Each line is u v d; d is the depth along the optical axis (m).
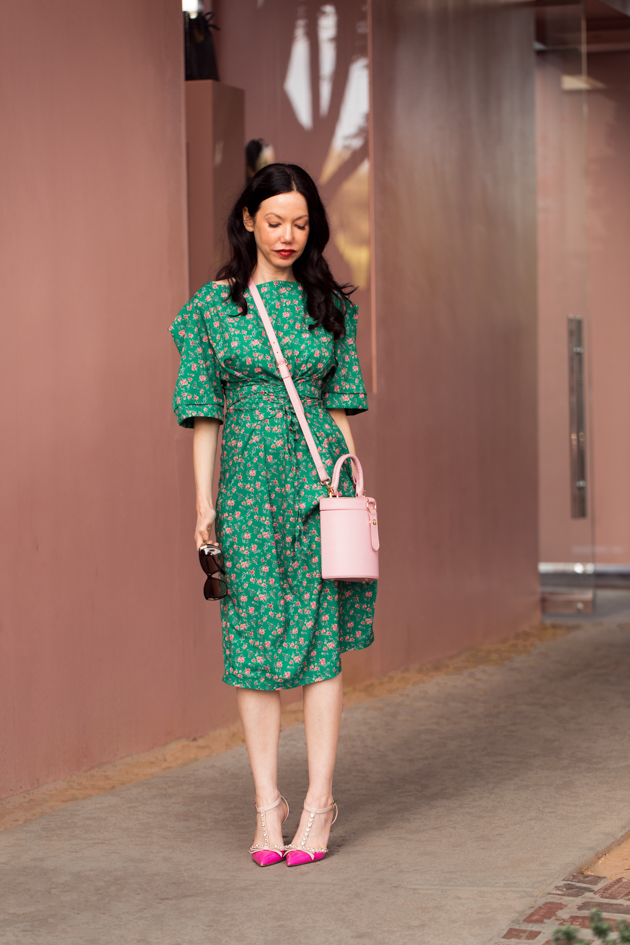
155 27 6.09
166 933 3.68
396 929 3.65
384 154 7.98
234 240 4.38
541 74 11.18
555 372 11.17
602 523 14.74
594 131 14.58
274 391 4.32
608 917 3.68
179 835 4.69
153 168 6.07
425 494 8.52
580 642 9.52
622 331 14.57
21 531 5.23
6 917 3.83
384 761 5.86
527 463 10.30
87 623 5.62
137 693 5.96
